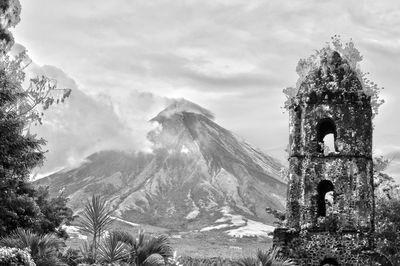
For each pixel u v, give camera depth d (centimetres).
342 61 3878
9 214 3512
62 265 2600
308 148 3766
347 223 3619
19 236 2638
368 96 3803
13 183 3678
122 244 2561
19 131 3959
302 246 3628
